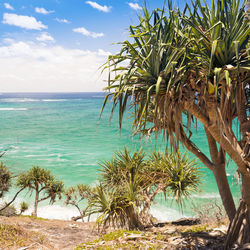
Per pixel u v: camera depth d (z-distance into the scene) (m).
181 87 3.99
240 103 4.24
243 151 4.78
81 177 26.14
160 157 11.01
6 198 19.34
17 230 7.62
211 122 4.39
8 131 59.88
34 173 16.66
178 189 10.39
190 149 6.14
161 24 4.24
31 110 120.38
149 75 4.17
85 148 40.97
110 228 10.12
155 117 4.30
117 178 10.67
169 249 5.80
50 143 45.91
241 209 5.14
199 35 4.16
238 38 3.87
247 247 4.48
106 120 81.00
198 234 6.58
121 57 4.22
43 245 6.91
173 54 3.90
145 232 7.76
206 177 24.17
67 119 84.88
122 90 3.97
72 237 8.72
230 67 3.72
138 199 9.35
